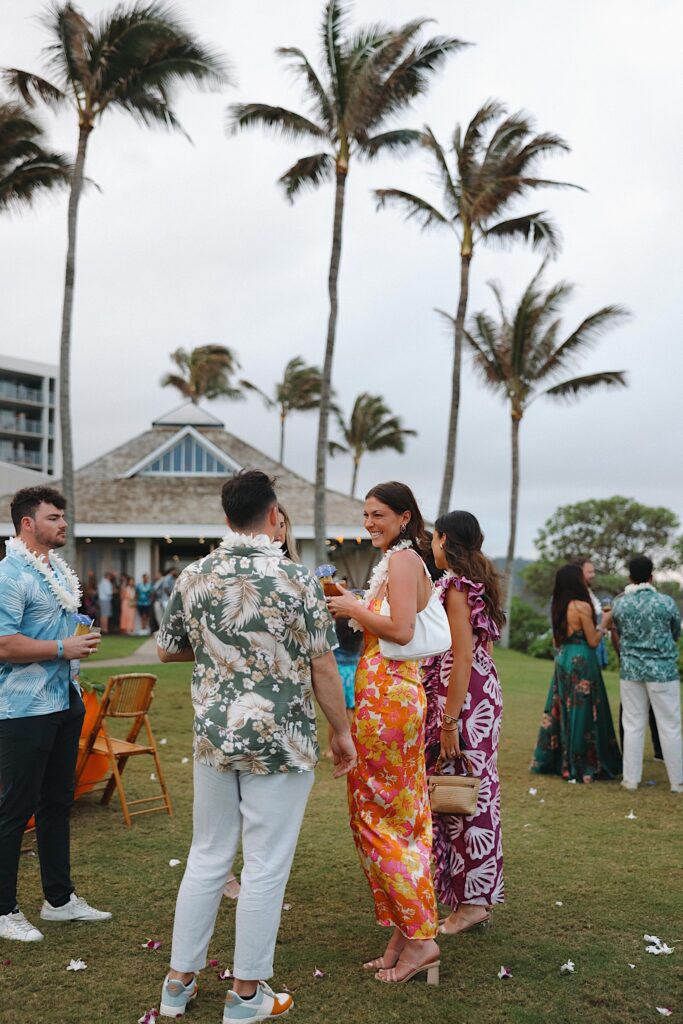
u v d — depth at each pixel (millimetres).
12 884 3566
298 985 3180
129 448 30141
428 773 3932
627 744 6555
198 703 2957
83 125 16828
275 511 3055
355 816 3309
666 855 4809
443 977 3258
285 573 2871
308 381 47094
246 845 2900
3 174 19656
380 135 17922
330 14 16672
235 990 2867
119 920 3758
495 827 3727
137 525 25234
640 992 3135
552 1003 3041
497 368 26062
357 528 25578
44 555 3771
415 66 16922
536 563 39469
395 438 48938
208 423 31031
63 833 3750
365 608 3230
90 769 5773
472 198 19438
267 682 2861
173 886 4184
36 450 64625
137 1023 2867
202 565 2969
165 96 17016
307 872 4477
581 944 3572
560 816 5676
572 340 24562
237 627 2859
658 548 39375
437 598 3352
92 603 24000
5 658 3477
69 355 17484
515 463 26156
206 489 27984
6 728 3510
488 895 3688
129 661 15469
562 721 6848
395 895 3193
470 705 3768
